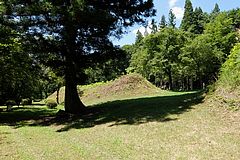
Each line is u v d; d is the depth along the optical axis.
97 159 10.55
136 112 18.33
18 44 23.64
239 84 15.01
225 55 52.31
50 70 25.11
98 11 18.59
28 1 19.83
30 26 20.05
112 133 14.45
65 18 19.02
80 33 20.28
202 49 53.16
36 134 16.81
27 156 11.74
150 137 12.69
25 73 29.11
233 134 11.53
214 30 54.78
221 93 15.60
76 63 21.59
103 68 24.47
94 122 18.14
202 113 14.81
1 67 26.80
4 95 31.84
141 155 10.53
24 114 28.12
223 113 13.90
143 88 36.06
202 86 69.00
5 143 14.61
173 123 14.20
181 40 54.56
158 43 55.12
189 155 10.05
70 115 21.84
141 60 57.94
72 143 13.50
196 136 11.93
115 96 35.16
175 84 80.94
